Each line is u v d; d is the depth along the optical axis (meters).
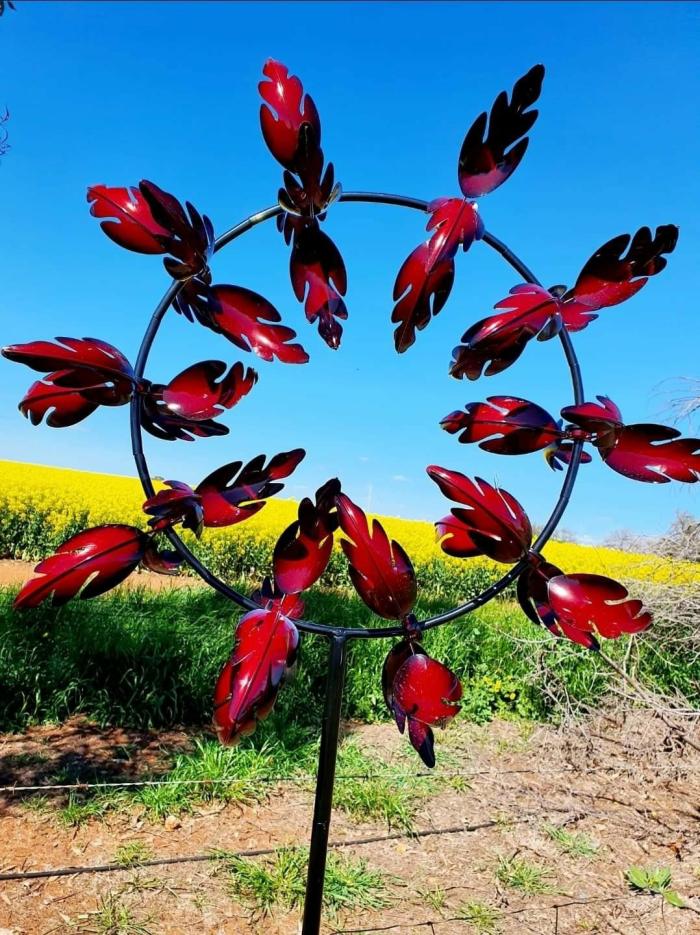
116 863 2.51
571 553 13.64
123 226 1.27
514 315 1.31
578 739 4.05
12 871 2.41
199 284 1.37
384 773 3.50
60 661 3.92
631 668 4.29
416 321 1.32
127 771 3.28
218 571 8.79
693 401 4.37
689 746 3.76
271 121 1.26
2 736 3.58
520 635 5.20
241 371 1.36
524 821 3.18
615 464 1.36
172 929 2.17
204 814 2.94
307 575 1.35
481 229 1.31
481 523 1.34
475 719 4.52
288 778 3.32
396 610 1.34
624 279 1.37
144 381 1.32
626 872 2.81
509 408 1.38
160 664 4.01
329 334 1.40
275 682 1.19
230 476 1.40
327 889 2.45
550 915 2.46
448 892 2.55
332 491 1.35
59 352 1.22
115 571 1.25
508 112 1.27
